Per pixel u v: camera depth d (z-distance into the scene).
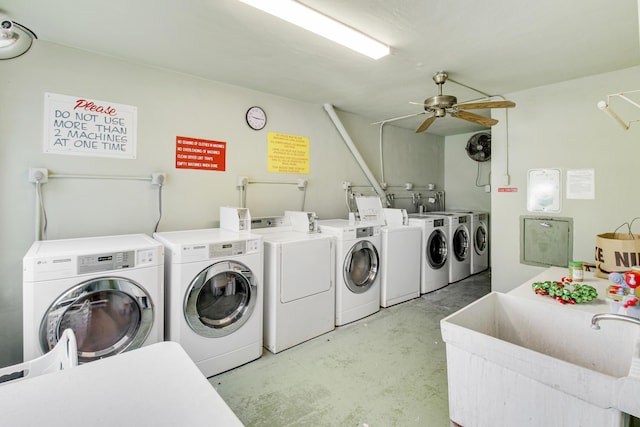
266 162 3.41
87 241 2.14
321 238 2.85
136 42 2.25
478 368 1.45
